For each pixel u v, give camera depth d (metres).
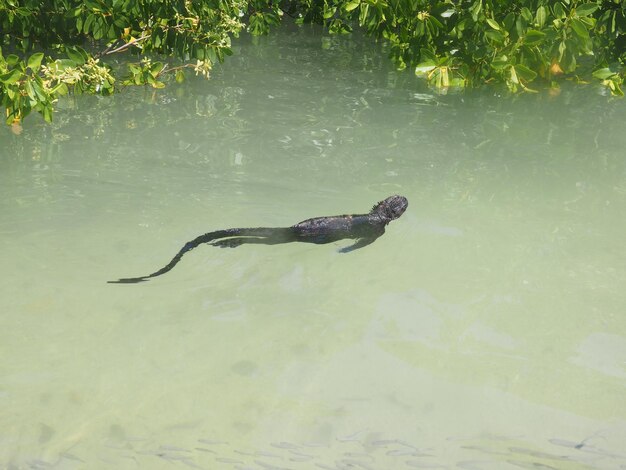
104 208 4.01
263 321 3.47
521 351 3.38
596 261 3.78
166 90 5.46
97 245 3.77
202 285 3.61
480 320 3.50
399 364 3.32
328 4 7.82
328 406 3.18
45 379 3.23
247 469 3.00
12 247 3.74
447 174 4.42
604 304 3.57
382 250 3.85
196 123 4.93
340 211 4.07
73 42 6.07
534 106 5.42
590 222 4.04
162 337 3.39
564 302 3.58
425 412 3.17
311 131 4.88
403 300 3.58
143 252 3.75
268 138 4.76
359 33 7.84
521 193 4.26
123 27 5.42
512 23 5.62
